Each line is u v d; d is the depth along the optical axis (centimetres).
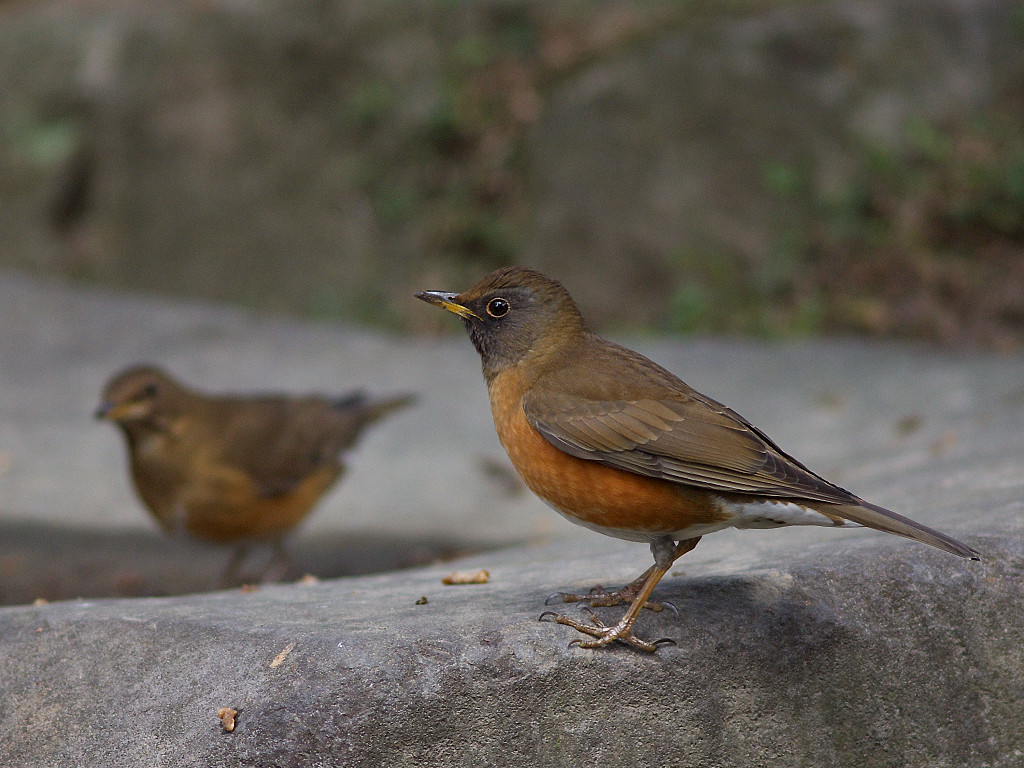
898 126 1967
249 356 1612
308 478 1034
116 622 554
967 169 1947
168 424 977
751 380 1486
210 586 1012
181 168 2255
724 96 1964
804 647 538
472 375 1572
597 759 511
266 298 2209
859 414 1314
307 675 490
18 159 2333
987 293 1834
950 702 551
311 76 2223
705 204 1955
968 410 1259
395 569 1038
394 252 2164
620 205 1988
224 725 484
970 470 836
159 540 1145
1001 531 597
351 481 1291
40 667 540
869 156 1952
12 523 1161
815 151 1958
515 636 513
